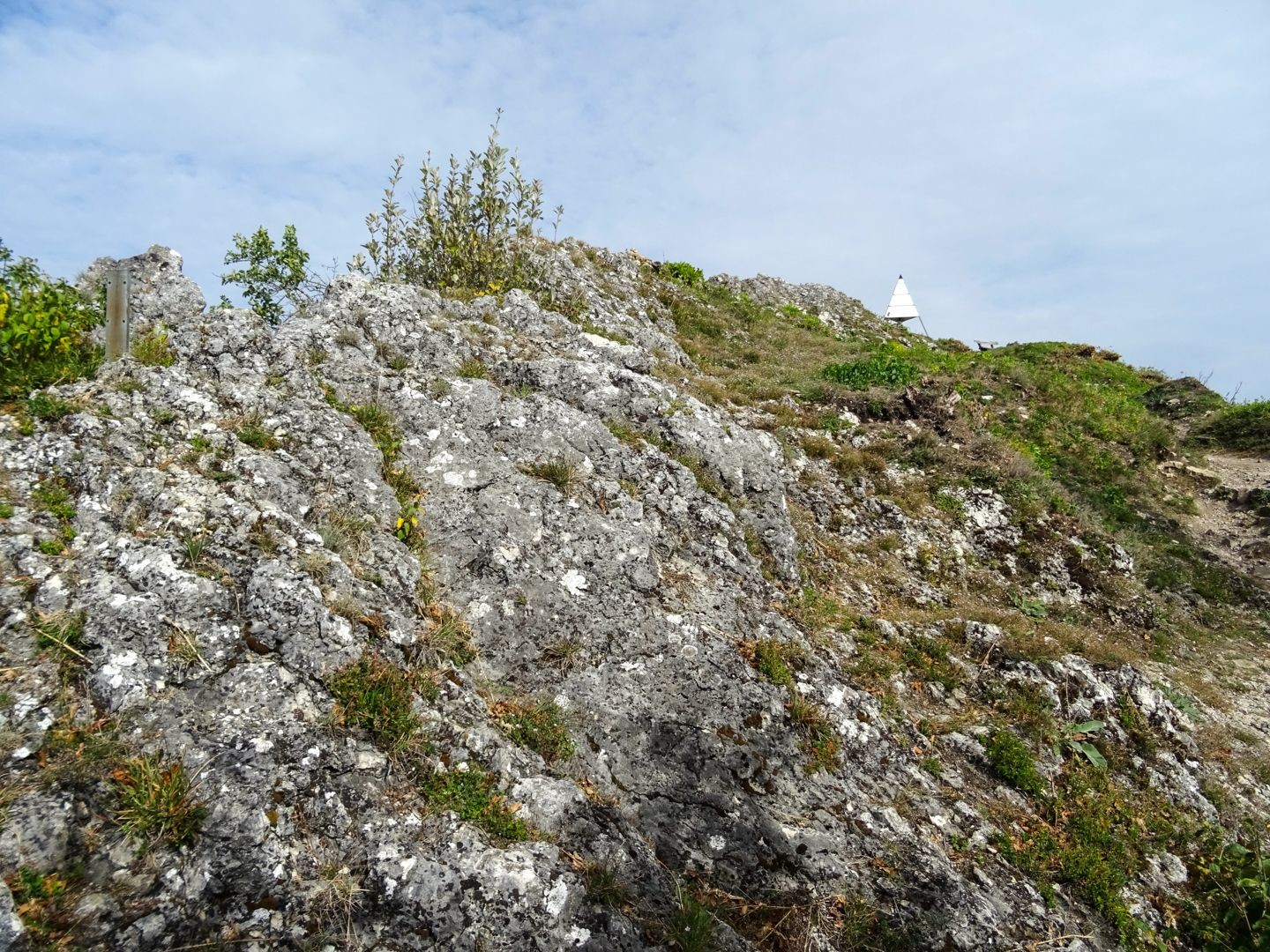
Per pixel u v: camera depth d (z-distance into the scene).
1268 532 16.61
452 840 4.79
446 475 7.58
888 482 14.15
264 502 6.09
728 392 16.77
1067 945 6.06
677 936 4.97
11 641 4.59
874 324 31.41
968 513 13.76
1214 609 14.11
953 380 21.22
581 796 5.52
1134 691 9.09
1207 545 16.45
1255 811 8.44
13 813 3.91
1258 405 22.05
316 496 6.58
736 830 5.93
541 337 11.15
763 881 5.75
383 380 8.39
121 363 7.04
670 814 5.93
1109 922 6.50
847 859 6.02
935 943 5.69
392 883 4.52
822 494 13.30
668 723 6.40
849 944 5.54
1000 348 29.77
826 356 22.70
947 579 12.20
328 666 5.24
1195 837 7.65
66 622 4.75
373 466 7.25
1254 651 13.03
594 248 25.44
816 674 7.40
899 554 12.40
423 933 4.48
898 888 5.93
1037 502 14.29
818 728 6.83
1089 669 9.19
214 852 4.25
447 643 6.12
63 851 3.94
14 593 4.80
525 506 7.48
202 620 5.05
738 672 6.82
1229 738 9.84
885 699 8.23
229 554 5.48
